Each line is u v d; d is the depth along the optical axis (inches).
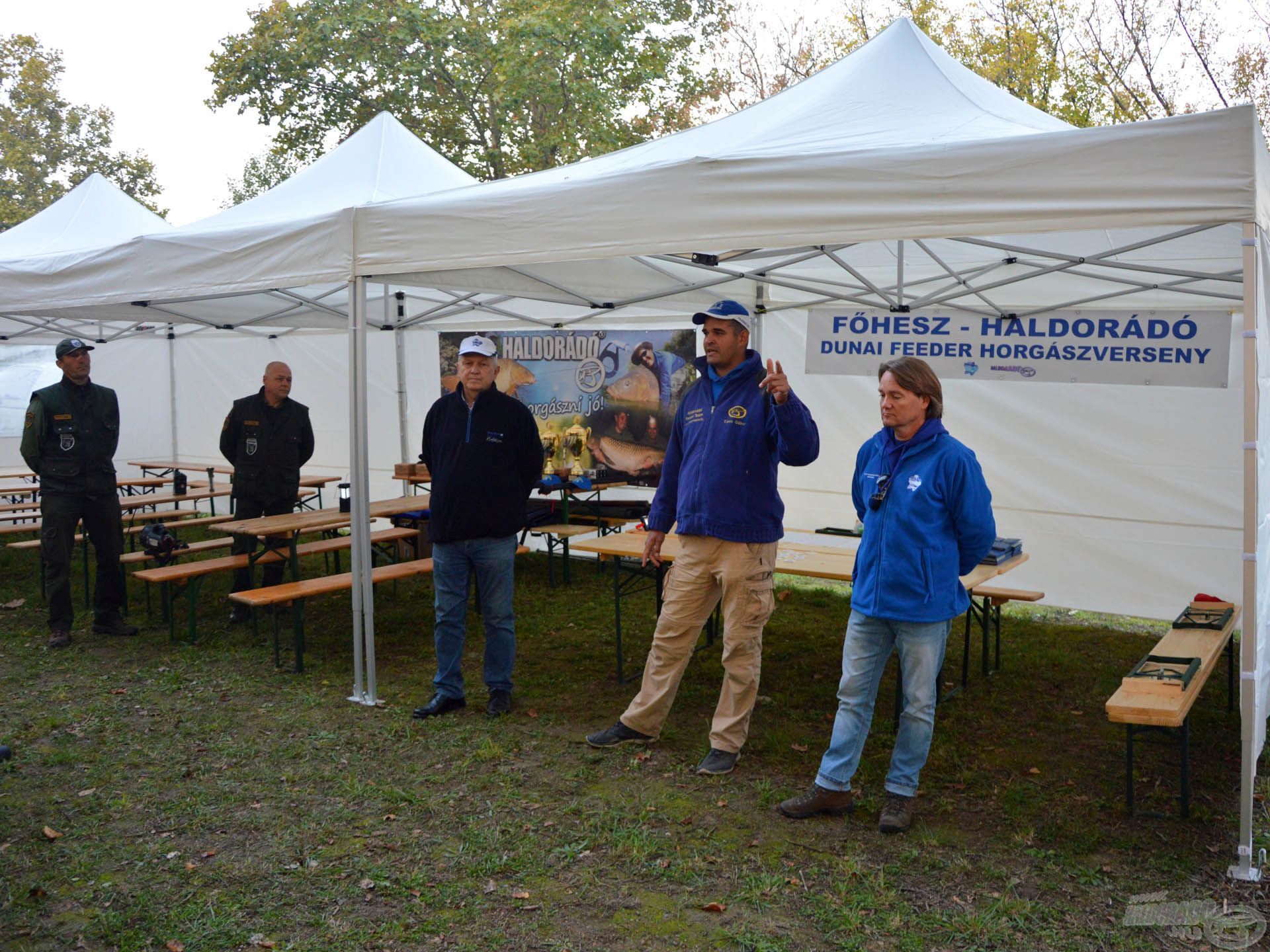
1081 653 249.4
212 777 165.9
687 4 767.7
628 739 178.9
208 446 478.6
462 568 194.2
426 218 185.6
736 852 137.6
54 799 157.3
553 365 367.2
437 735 184.7
